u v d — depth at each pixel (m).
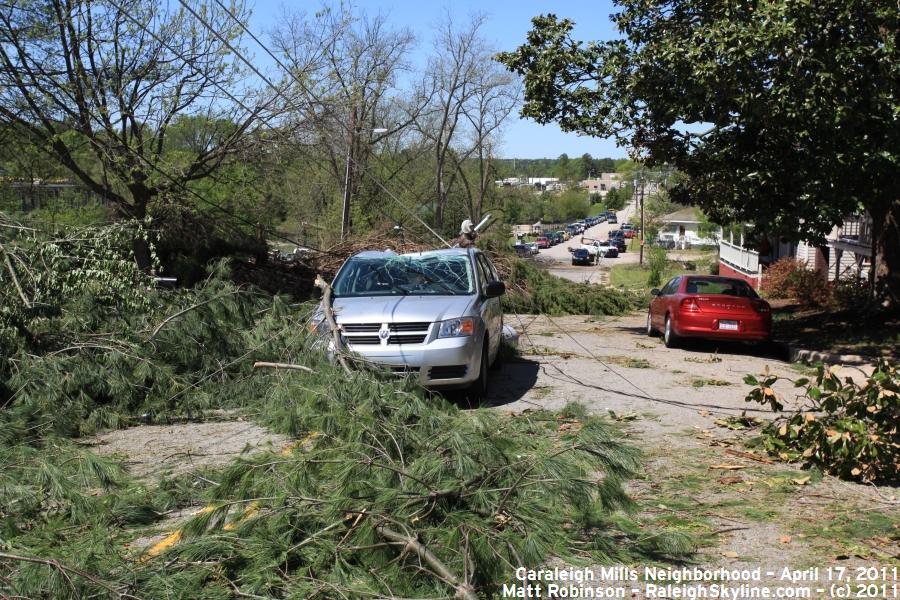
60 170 19.80
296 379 8.45
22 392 8.23
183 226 19.39
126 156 18.00
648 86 16.95
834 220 15.73
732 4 15.45
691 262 74.62
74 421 8.28
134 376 9.02
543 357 14.62
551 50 18.48
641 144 19.22
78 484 5.94
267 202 23.47
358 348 9.45
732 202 18.20
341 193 44.22
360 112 31.64
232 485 5.07
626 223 170.62
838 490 6.59
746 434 8.51
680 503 6.07
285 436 8.13
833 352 16.42
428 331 9.54
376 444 5.86
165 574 4.10
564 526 5.17
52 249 9.62
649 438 8.25
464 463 4.92
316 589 4.04
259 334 9.77
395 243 22.52
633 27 18.25
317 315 9.86
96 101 17.81
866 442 6.65
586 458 5.17
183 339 9.50
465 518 4.52
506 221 73.25
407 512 4.64
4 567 4.26
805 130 15.13
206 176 20.72
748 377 7.73
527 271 24.94
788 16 14.37
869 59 14.68
